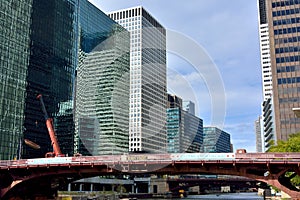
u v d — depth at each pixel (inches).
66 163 2576.3
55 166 2628.0
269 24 6417.3
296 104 5999.0
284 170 2178.9
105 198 4143.7
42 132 6437.0
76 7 7396.7
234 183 6122.1
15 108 5935.0
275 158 2140.7
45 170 2743.6
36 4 6648.6
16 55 6082.7
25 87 6190.9
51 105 6688.0
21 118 6033.5
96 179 6653.5
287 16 6323.8
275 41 6323.8
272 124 7711.6
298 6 6299.2
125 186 7554.1
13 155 5757.9
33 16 6540.4
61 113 6860.2
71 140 6476.4
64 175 2854.3
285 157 2123.5
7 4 6018.7
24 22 6318.9
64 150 6496.1
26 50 6294.3
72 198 3287.4
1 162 2736.2
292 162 2100.1
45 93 6599.4
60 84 7017.7
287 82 6117.1
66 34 7327.8
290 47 6210.6
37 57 6530.5
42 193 3068.4
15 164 2709.2
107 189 7253.9
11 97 5890.8
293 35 6235.2
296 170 2145.7
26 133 6102.4
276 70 6215.6
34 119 6309.1
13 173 2800.2
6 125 5733.3
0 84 5723.4
